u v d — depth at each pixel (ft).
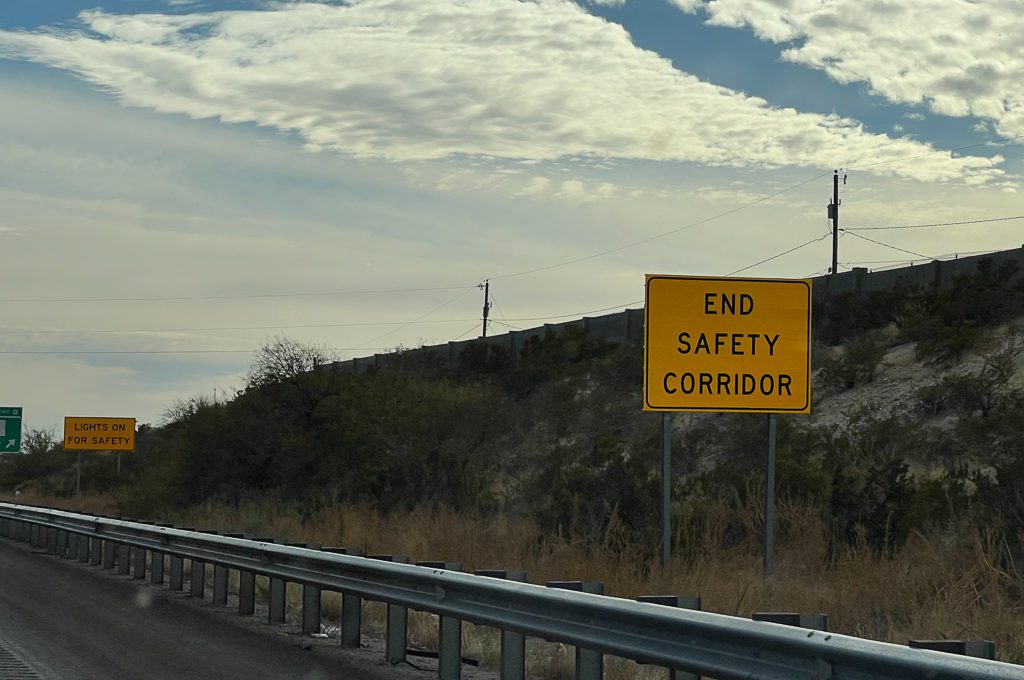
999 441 84.79
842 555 56.18
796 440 101.71
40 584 60.08
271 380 131.44
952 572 46.57
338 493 107.24
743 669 21.95
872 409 117.29
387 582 36.01
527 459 123.34
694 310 62.80
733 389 62.69
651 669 33.19
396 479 102.32
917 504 62.23
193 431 133.28
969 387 107.76
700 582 48.44
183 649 38.75
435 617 44.19
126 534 64.13
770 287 63.52
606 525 69.15
